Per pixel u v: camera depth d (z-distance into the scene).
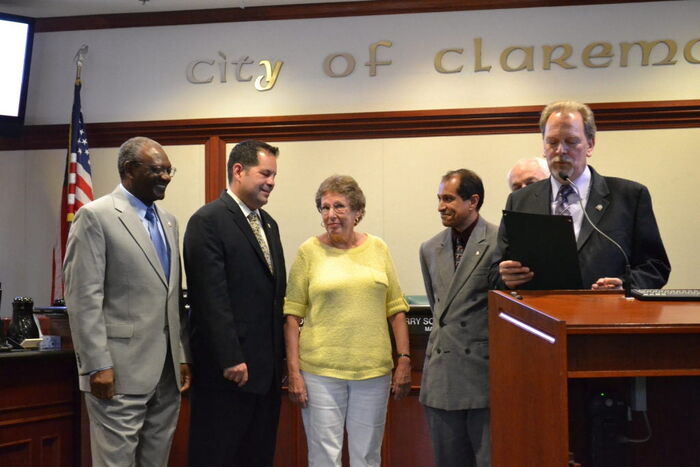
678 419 1.83
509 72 5.45
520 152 5.47
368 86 5.56
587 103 5.39
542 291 2.00
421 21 5.53
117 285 2.92
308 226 5.62
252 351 3.10
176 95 5.72
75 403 3.50
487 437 2.93
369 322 3.12
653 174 5.37
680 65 5.34
